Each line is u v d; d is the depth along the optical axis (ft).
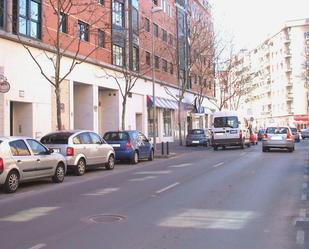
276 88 378.73
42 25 88.28
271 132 103.86
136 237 25.18
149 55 148.56
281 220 29.63
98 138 66.49
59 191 45.32
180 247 23.07
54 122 92.17
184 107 181.88
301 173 58.13
